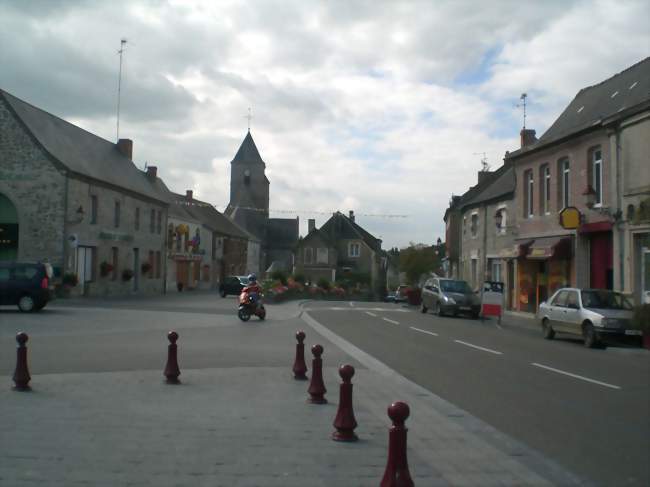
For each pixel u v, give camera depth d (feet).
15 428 24.63
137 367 40.60
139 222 159.12
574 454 23.41
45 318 76.64
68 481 18.80
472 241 134.62
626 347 59.82
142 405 29.22
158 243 173.06
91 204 132.16
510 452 23.44
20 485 18.40
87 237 129.39
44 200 120.37
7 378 35.32
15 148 120.67
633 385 38.32
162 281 176.24
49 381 34.53
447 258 172.96
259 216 328.08
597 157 83.82
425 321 90.27
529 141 141.59
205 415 27.55
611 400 33.53
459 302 100.89
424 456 22.67
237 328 72.18
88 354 46.50
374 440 24.14
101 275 136.87
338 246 271.08
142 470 19.98
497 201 118.73
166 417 27.02
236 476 19.61
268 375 38.40
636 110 71.97
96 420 26.18
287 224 336.49
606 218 78.84
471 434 25.84
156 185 189.47
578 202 86.74
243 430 25.17
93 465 20.36
